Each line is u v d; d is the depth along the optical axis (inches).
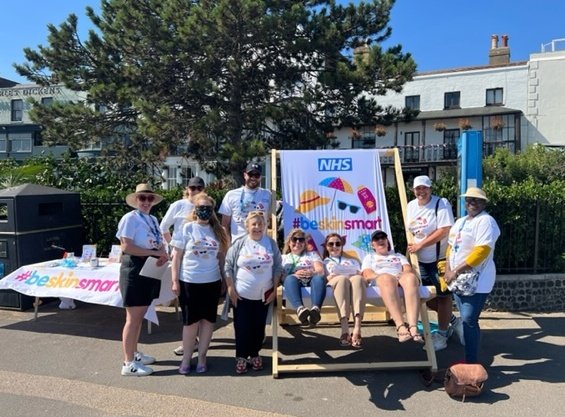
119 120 649.6
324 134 611.2
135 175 482.6
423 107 1245.1
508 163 667.4
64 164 437.4
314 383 177.5
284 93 619.8
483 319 263.3
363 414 153.9
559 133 1118.4
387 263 200.8
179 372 187.6
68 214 313.6
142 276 184.1
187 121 590.2
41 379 181.0
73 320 261.4
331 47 556.7
